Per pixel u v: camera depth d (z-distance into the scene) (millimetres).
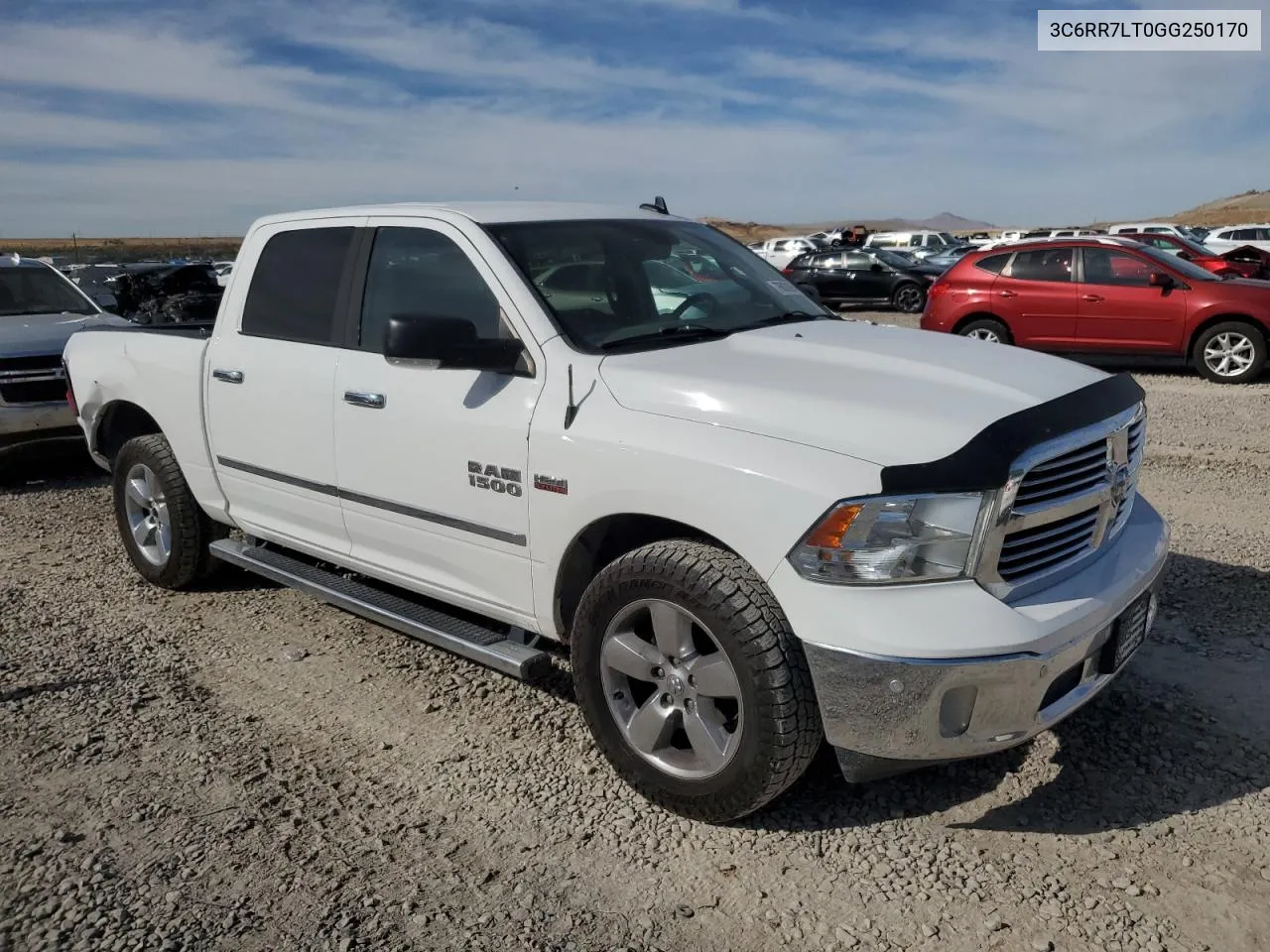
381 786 3502
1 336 8180
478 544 3742
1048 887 2900
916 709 2770
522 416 3502
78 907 2883
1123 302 11789
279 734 3879
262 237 4730
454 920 2818
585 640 3387
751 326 3998
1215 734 3668
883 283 23766
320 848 3150
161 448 5289
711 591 2984
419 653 4617
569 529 3395
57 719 4008
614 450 3221
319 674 4402
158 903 2898
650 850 3123
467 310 3816
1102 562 3232
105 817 3326
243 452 4676
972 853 3064
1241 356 11336
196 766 3645
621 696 3389
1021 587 2934
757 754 2977
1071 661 2939
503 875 3016
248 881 2994
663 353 3541
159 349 5145
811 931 2754
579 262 3910
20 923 2824
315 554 4574
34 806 3400
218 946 2727
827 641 2814
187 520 5207
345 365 4141
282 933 2773
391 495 4004
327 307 4316
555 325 3582
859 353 3479
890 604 2775
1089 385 3299
